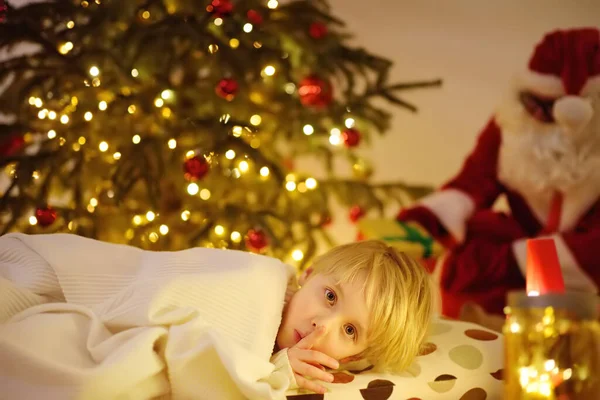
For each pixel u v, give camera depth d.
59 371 0.80
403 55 2.46
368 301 1.00
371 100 2.46
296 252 1.74
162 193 1.71
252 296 1.00
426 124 2.48
